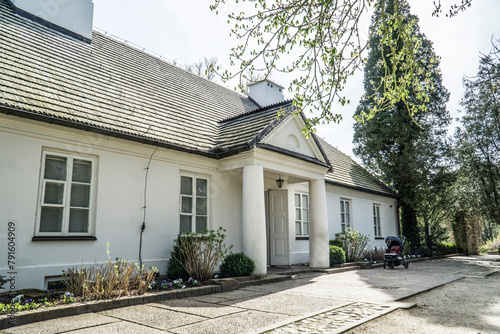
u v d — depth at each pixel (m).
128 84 11.57
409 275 11.46
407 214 22.70
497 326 5.13
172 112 11.69
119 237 8.66
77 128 7.81
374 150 22.25
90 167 8.50
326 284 9.27
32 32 10.31
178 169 10.27
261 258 10.05
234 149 10.25
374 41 22.34
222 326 4.93
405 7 20.92
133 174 9.18
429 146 21.28
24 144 7.30
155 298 6.79
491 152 21.30
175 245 9.64
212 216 11.02
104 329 4.79
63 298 6.18
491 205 21.12
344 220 17.84
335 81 6.73
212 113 14.00
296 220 14.88
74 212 8.06
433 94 21.53
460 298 7.35
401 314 5.82
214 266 9.47
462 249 25.73
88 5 12.48
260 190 10.35
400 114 22.11
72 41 11.55
